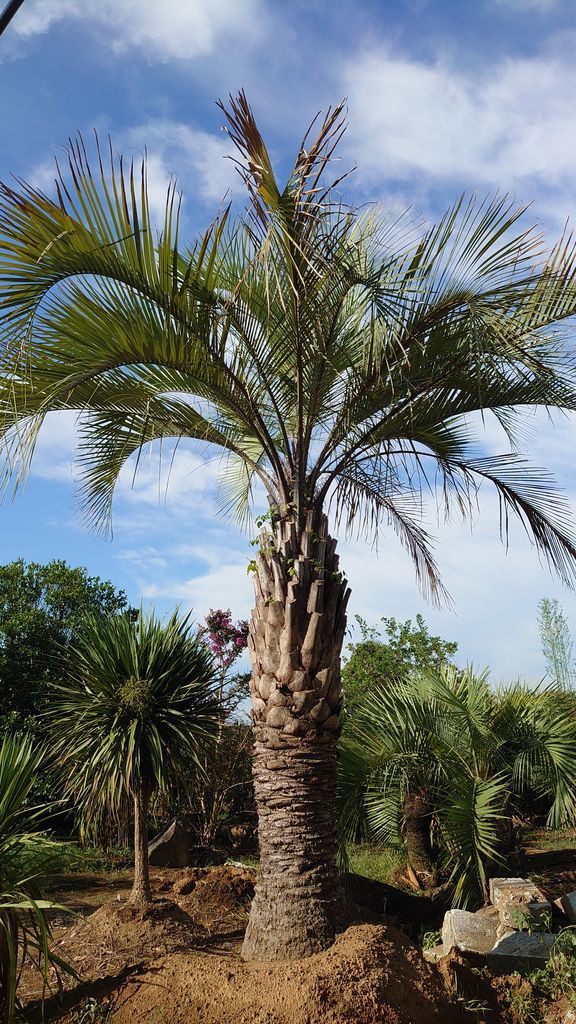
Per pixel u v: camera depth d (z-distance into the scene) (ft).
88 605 48.21
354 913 23.15
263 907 18.81
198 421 23.04
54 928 22.52
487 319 17.35
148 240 16.31
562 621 56.54
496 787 25.67
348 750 27.53
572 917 20.67
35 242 14.92
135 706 26.14
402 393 21.03
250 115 15.48
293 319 18.76
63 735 27.89
